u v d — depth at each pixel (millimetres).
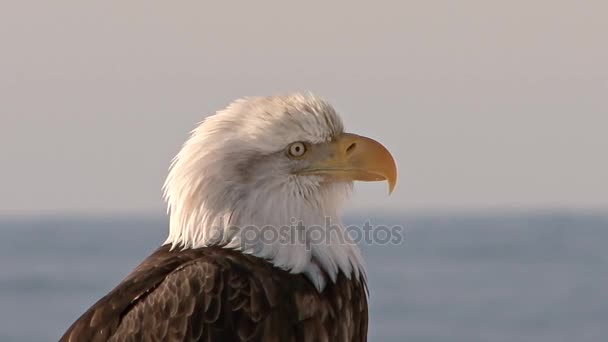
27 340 96188
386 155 13648
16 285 139875
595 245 198250
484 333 94188
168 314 12688
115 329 12898
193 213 13289
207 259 12961
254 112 13375
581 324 97312
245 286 12828
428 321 100188
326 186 13547
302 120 13375
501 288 125812
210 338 12617
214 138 13250
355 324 13766
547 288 124000
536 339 90312
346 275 13562
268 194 13273
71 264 171375
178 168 13398
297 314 13023
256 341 12789
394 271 151875
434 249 193625
